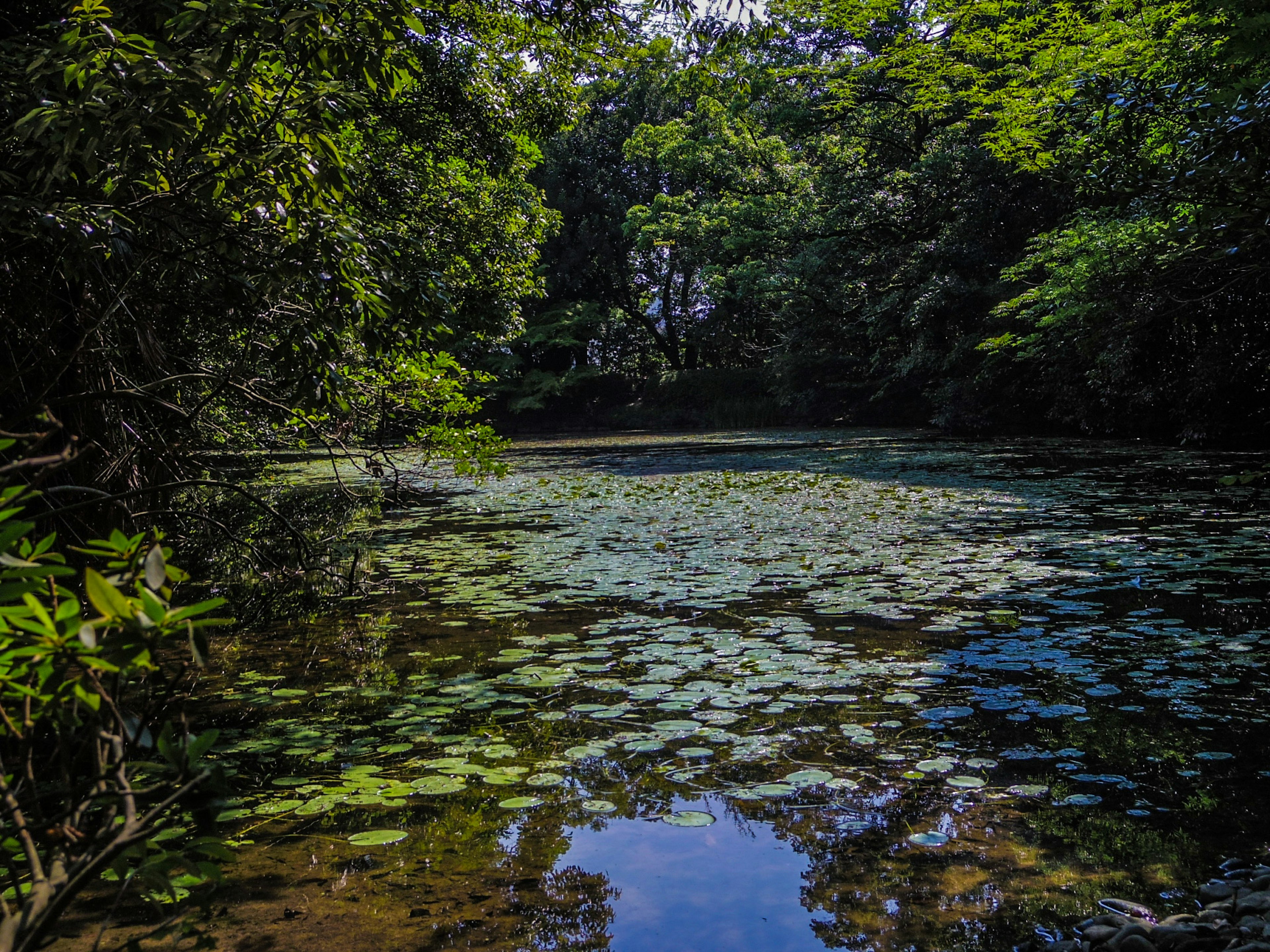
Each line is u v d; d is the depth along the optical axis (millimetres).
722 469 16469
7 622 1158
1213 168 4531
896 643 4812
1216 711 3689
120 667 1129
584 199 35344
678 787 3086
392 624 5535
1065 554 7141
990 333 21453
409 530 9781
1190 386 16297
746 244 28500
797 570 6879
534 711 3891
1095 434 21359
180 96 2676
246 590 6492
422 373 5137
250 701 4066
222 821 2848
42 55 2701
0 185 2932
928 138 23969
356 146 6410
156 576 1145
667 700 3979
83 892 2432
